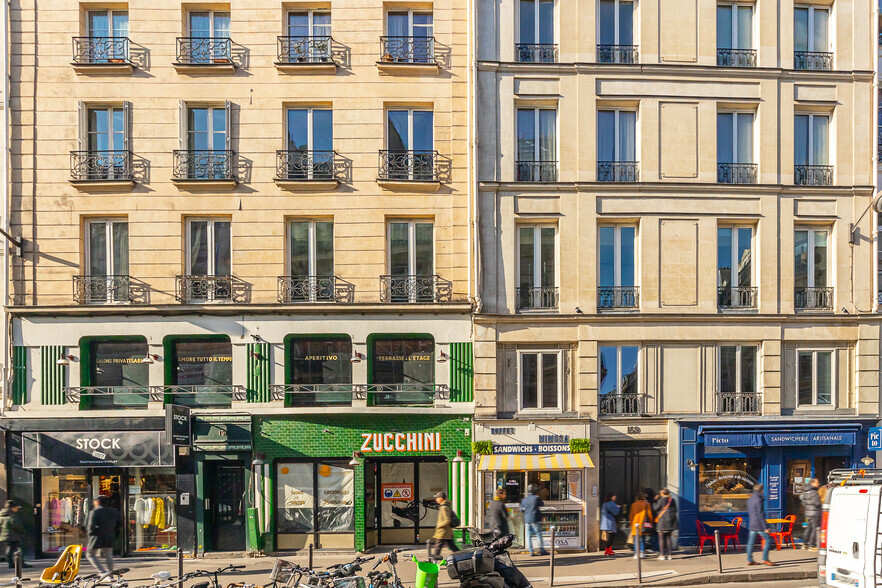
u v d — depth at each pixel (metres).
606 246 15.95
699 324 15.73
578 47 15.73
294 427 15.27
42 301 15.25
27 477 14.94
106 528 12.57
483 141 15.57
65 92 15.43
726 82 15.89
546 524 15.08
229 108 15.57
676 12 15.87
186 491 15.07
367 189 15.69
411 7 16.03
